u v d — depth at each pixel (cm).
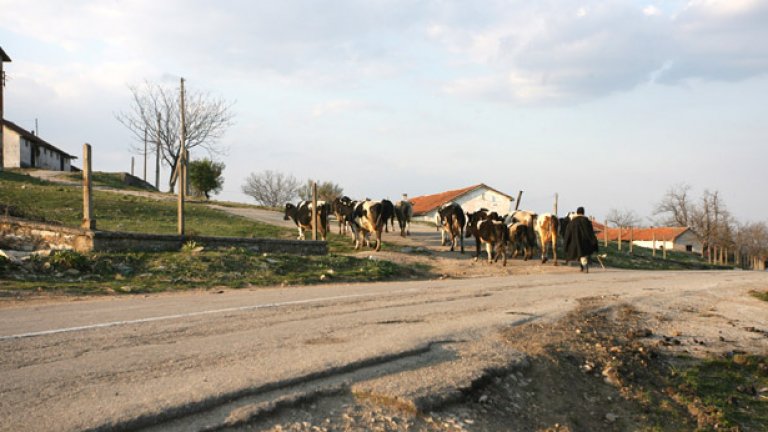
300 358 524
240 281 1341
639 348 710
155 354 530
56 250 1330
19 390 416
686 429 534
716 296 1237
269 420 396
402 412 437
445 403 466
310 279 1441
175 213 3053
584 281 1499
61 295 1022
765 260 9119
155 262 1408
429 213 5738
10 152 5653
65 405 387
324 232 2395
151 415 372
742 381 659
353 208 2555
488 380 534
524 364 597
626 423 528
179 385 433
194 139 6091
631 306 1017
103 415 369
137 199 3434
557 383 578
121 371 470
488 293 1123
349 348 572
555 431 483
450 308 893
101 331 638
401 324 733
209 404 400
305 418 406
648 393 591
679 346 759
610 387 594
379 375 499
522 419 488
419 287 1248
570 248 2020
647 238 7975
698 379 643
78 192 3350
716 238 7931
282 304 894
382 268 1709
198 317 747
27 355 521
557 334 736
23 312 792
